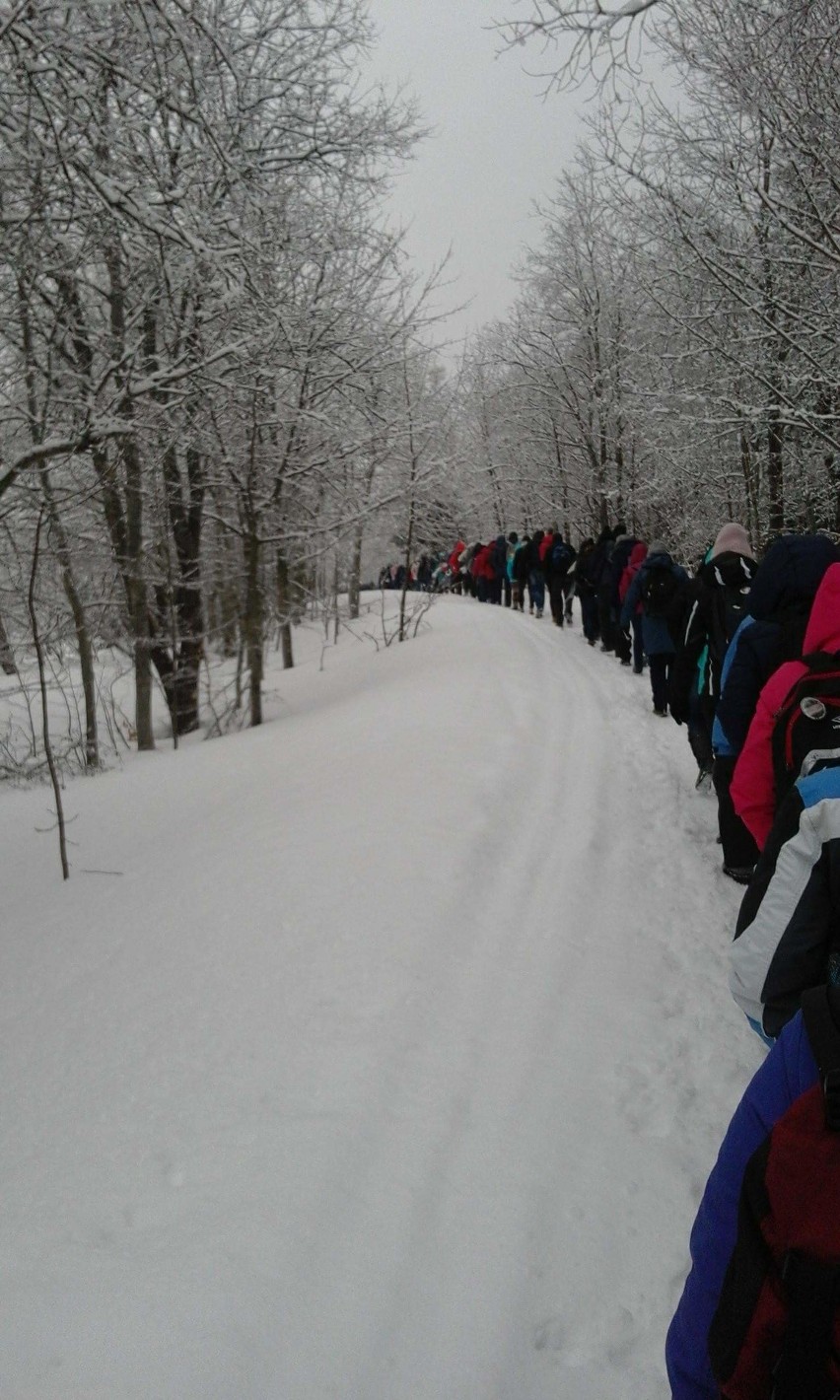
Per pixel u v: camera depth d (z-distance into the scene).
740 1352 1.37
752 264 13.16
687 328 13.78
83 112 7.63
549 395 29.59
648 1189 3.04
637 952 4.74
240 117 9.55
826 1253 1.32
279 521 16.14
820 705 2.80
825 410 13.65
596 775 8.02
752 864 5.41
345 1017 3.95
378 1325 2.49
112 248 9.10
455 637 18.12
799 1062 1.44
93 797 10.80
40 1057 4.11
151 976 4.69
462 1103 3.46
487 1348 2.46
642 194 14.34
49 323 8.46
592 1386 2.38
